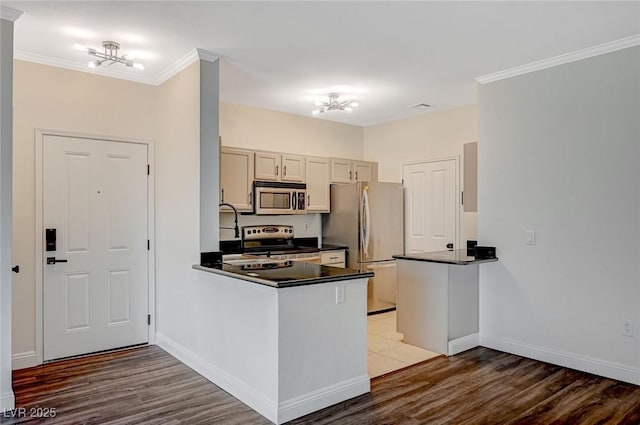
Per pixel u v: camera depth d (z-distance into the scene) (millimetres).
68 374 3307
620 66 3160
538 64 3582
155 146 4086
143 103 4023
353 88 4363
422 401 2850
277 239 5371
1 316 2627
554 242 3520
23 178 3432
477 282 4059
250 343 2791
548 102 3553
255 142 5242
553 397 2900
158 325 4066
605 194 3238
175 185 3729
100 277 3807
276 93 4562
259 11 2648
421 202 5598
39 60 3479
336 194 5645
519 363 3564
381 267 5492
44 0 2496
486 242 3979
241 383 2869
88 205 3740
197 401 2842
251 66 3691
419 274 4012
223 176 4613
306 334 2689
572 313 3418
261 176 4934
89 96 3734
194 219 3414
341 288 2871
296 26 2873
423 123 5566
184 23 2826
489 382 3166
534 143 3641
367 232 5371
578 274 3385
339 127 6117
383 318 5176
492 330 3965
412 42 3150
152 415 2643
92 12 2664
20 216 3422
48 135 3543
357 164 5910
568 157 3436
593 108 3297
